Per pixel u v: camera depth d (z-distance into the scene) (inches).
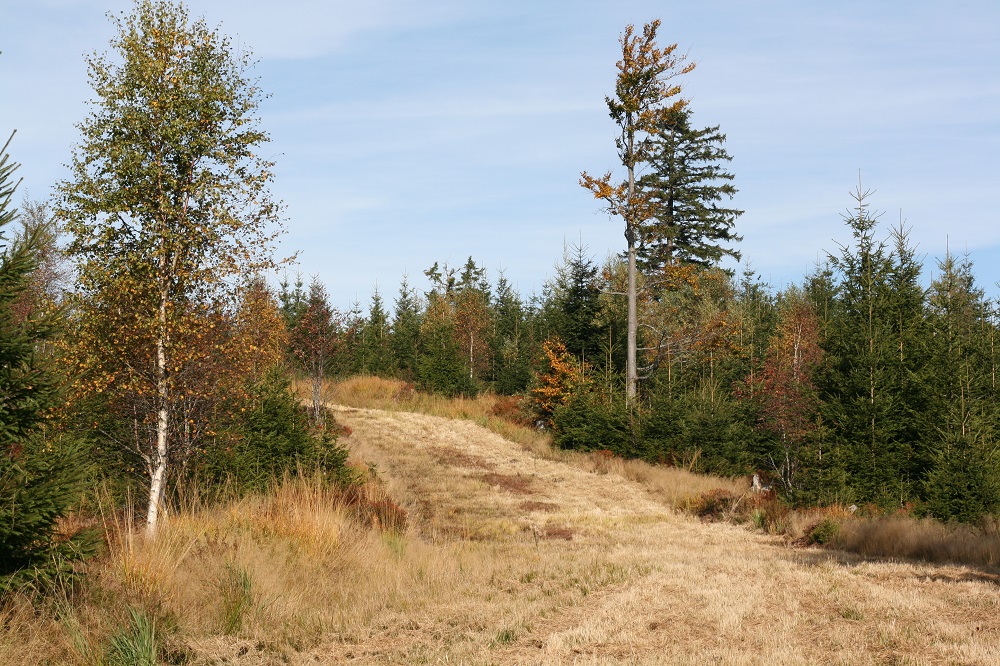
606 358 1472.7
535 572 436.1
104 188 496.1
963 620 318.7
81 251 492.1
